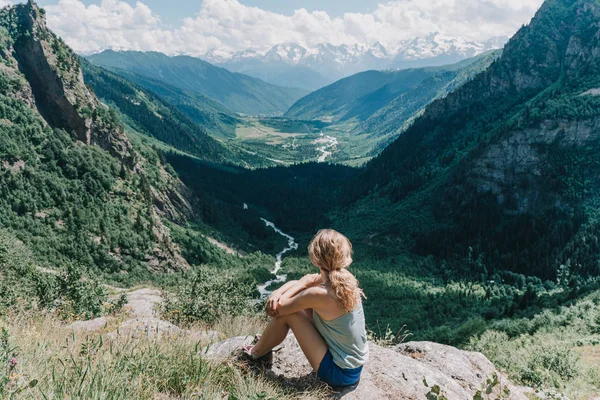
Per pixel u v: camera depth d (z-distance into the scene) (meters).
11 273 28.05
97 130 165.50
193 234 184.12
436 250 187.00
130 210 153.50
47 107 157.50
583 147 186.25
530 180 189.75
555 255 161.00
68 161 146.25
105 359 5.61
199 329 11.67
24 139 139.25
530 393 10.17
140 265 139.00
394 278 152.25
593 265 144.62
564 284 141.12
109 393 4.54
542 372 15.84
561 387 15.02
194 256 166.12
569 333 35.16
